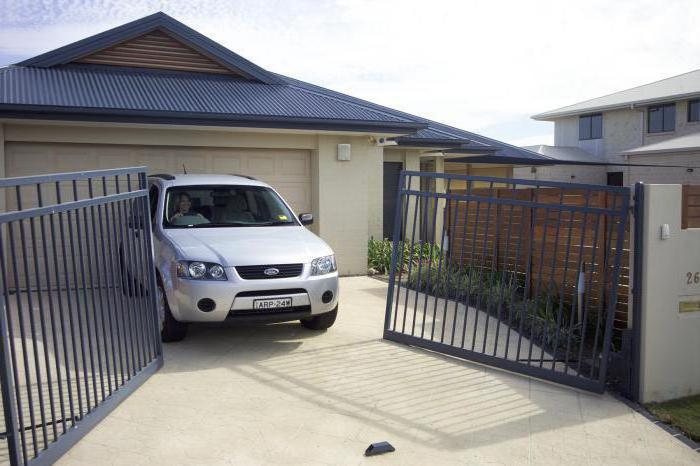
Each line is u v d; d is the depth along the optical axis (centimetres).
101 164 1027
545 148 3334
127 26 1151
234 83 1222
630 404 533
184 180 809
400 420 484
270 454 421
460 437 455
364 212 1185
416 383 571
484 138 1905
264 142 1114
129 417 476
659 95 3028
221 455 418
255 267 641
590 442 454
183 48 1209
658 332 538
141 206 582
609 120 3309
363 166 1178
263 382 563
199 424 467
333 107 1152
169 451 421
